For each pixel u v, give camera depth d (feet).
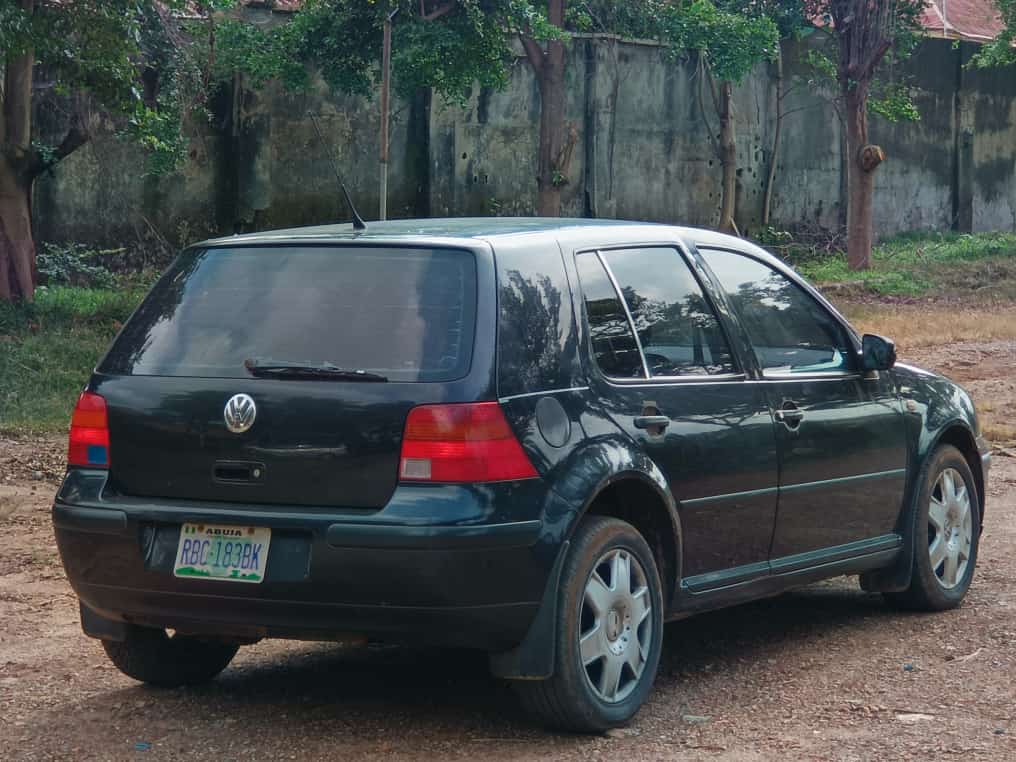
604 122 100.94
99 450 14.39
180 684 16.12
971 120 126.93
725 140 106.63
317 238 14.69
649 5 99.55
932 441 19.51
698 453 15.34
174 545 13.80
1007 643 17.87
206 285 14.82
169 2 60.70
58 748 13.80
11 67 58.59
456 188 93.66
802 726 14.33
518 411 13.41
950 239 122.42
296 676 16.52
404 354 13.48
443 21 77.56
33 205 77.25
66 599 20.81
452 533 12.79
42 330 55.26
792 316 17.97
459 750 13.58
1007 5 111.86
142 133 54.08
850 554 18.04
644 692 14.64
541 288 14.30
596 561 13.89
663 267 16.17
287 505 13.44
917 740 13.82
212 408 13.82
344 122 88.74
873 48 100.32
